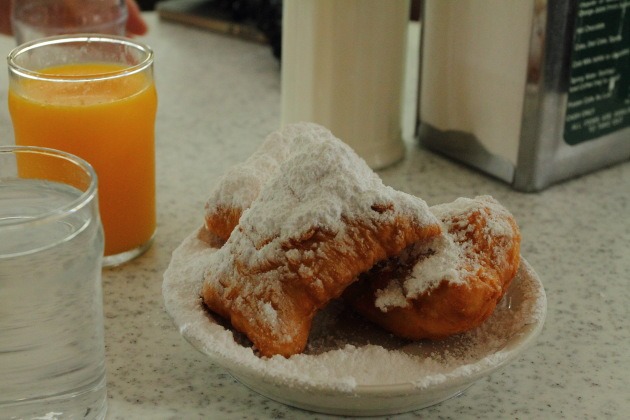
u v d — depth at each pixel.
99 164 0.48
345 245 0.39
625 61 0.59
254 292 0.40
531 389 0.42
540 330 0.41
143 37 0.84
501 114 0.58
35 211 0.39
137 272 0.50
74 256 0.36
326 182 0.40
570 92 0.57
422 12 0.61
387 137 0.61
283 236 0.40
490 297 0.40
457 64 0.60
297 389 0.37
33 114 0.47
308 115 0.60
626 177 0.62
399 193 0.41
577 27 0.55
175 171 0.61
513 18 0.55
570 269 0.51
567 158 0.60
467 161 0.62
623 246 0.54
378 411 0.39
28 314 0.36
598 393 0.42
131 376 0.42
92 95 0.48
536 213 0.57
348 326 0.43
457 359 0.40
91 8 0.67
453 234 0.42
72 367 0.38
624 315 0.47
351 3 0.56
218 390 0.42
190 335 0.39
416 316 0.40
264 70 0.78
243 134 0.67
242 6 0.85
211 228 0.46
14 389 0.37
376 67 0.59
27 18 0.67
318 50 0.58
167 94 0.73
